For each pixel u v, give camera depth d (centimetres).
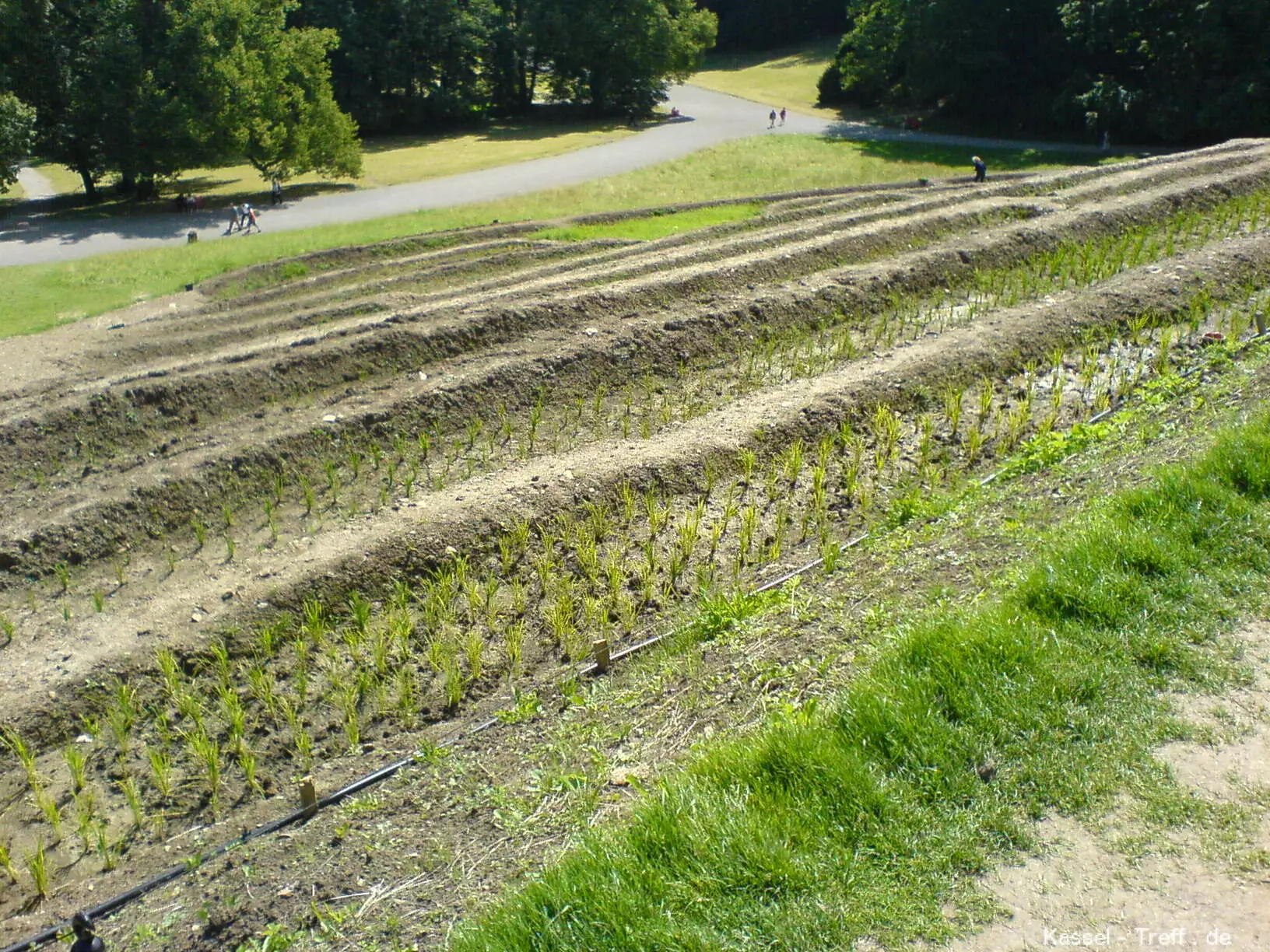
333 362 1591
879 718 551
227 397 1518
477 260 2534
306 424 1359
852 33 5853
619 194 3819
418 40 6091
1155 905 434
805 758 530
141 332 2069
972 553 808
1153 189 2320
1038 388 1346
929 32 5141
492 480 1195
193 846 744
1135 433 1071
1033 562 706
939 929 434
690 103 6856
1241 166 2506
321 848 662
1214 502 714
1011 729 540
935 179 3700
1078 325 1476
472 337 1650
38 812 799
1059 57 4975
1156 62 4547
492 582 1012
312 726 864
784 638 760
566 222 3134
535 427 1395
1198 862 453
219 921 604
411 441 1374
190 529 1205
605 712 746
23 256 3288
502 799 648
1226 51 4219
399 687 896
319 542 1100
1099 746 523
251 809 777
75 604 1075
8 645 1000
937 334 1564
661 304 1759
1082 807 489
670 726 677
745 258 1956
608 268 2061
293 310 2203
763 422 1262
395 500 1242
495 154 5034
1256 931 415
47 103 3956
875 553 932
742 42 9050
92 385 1560
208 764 802
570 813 600
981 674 577
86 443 1427
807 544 1060
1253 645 584
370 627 981
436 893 564
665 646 866
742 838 484
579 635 945
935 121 5566
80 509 1170
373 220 3488
